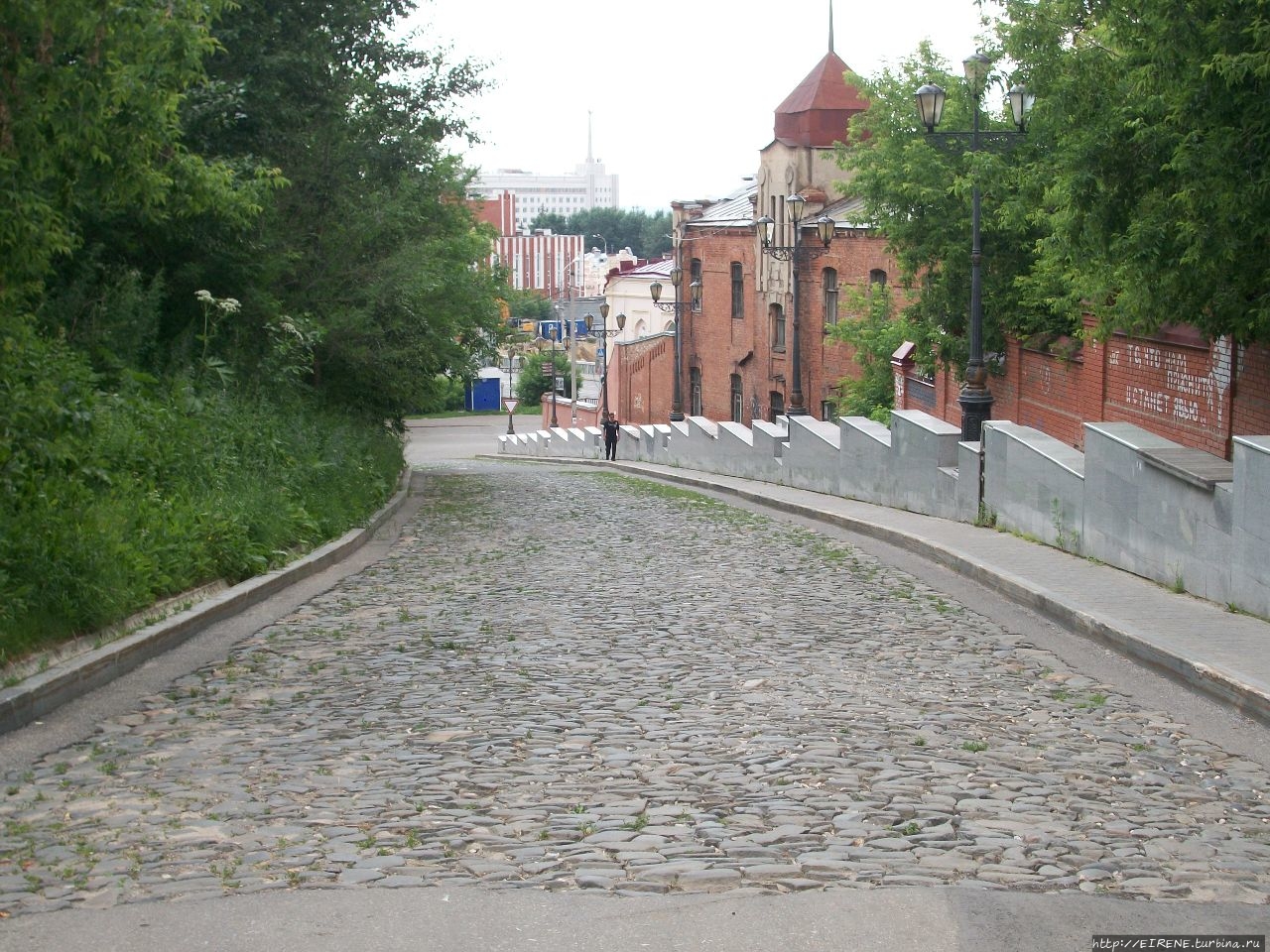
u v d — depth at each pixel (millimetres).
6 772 7445
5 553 9906
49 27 9773
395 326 26328
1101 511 15141
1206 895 5602
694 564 16656
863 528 20516
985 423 19391
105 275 19172
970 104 27516
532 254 181750
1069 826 6527
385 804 6777
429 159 27266
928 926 5180
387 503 24969
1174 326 18109
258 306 21797
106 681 9672
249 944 5020
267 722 8602
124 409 15484
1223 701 9188
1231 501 11961
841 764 7551
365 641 11414
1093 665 10500
